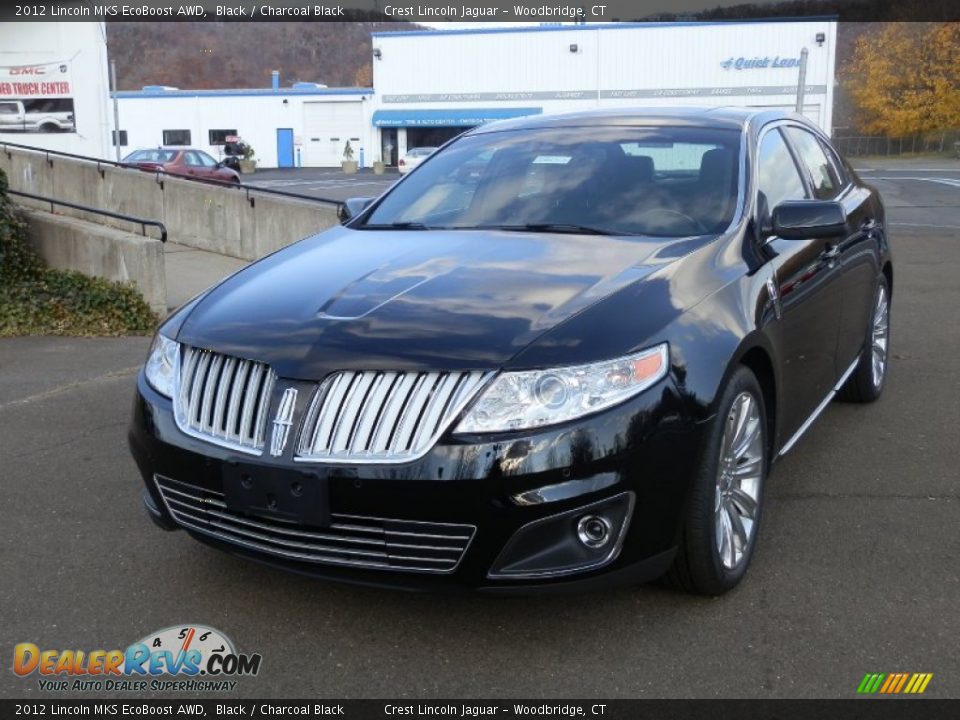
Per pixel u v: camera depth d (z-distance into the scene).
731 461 3.43
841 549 3.85
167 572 3.77
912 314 8.80
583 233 3.99
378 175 46.69
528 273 3.46
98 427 5.70
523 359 2.93
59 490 4.67
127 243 9.12
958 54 60.22
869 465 4.83
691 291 3.38
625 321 3.11
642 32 49.97
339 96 57.38
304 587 3.62
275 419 3.03
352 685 3.00
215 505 3.20
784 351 3.87
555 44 51.22
